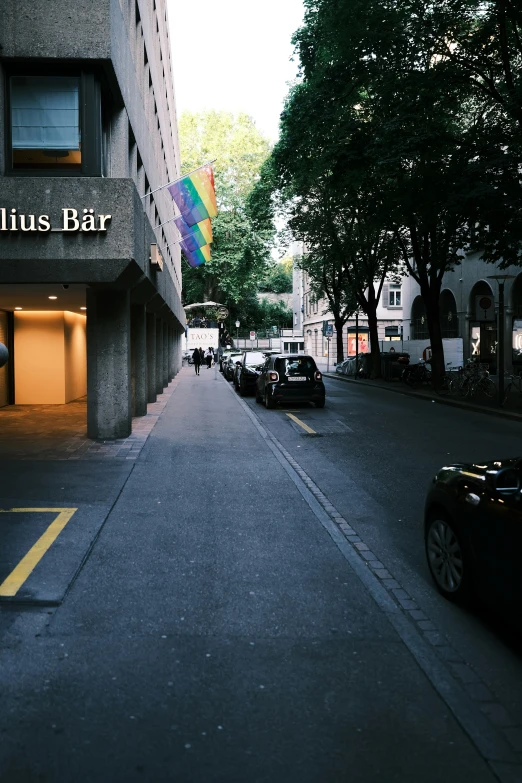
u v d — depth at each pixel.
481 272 33.16
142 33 17.14
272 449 12.25
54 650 4.10
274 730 3.23
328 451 12.32
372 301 35.28
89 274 11.00
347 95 17.59
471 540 4.57
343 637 4.33
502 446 12.84
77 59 10.85
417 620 4.62
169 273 28.38
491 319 20.22
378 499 8.41
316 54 19.52
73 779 2.84
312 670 3.86
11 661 3.95
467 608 4.84
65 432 14.03
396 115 16.39
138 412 17.83
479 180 15.48
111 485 8.94
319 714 3.38
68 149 11.15
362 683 3.71
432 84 16.23
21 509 7.57
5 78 11.03
